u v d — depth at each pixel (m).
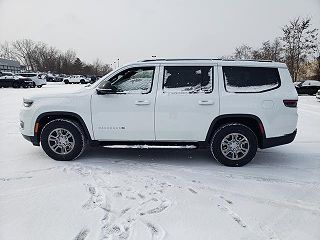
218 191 4.18
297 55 37.94
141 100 5.20
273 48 42.03
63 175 4.72
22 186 4.27
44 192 4.07
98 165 5.23
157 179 4.59
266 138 5.17
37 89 27.80
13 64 80.81
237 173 4.91
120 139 5.35
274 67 5.23
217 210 3.62
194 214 3.52
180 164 5.35
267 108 5.10
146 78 5.31
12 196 3.95
